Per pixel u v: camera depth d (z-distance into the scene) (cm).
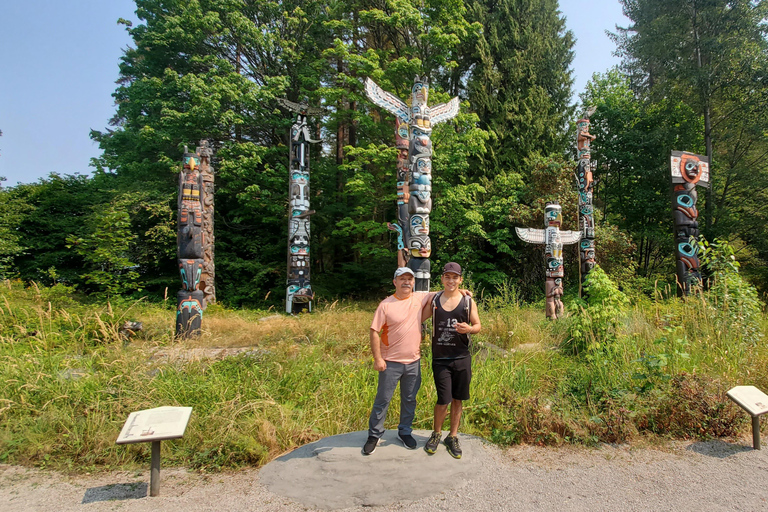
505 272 1716
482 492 318
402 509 297
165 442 395
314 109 1430
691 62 1633
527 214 1503
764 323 751
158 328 913
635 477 342
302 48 1784
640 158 1717
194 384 477
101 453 381
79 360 545
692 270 1043
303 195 1366
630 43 1783
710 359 576
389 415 452
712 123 1741
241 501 311
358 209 1634
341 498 308
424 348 688
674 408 432
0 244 1352
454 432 362
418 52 1625
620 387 490
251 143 1532
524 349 688
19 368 498
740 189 1745
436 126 1483
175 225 1577
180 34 1531
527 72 1705
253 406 429
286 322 1032
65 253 1528
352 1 1731
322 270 2011
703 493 317
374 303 1550
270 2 1678
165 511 298
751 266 1675
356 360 614
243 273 1731
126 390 452
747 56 1530
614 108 1838
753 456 379
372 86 906
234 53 1730
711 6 1595
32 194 1587
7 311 793
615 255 1482
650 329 709
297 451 374
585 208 1185
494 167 1673
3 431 407
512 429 411
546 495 314
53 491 327
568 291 1519
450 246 1695
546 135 1728
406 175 973
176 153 1666
